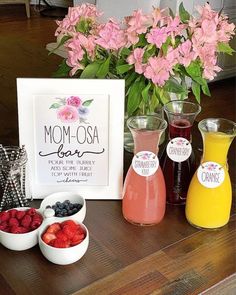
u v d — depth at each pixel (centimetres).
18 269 92
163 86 121
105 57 125
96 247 98
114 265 93
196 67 119
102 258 95
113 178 113
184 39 117
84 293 86
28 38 429
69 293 86
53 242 92
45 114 109
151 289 87
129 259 95
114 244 99
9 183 105
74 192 110
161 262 94
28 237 94
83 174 113
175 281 90
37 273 91
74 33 125
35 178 113
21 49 379
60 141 111
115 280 89
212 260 95
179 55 115
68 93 108
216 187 100
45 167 112
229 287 92
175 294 87
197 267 93
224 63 356
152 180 100
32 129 110
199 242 100
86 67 123
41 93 108
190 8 287
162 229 104
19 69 325
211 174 100
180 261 95
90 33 126
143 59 115
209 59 117
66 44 130
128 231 103
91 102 108
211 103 339
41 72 320
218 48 122
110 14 298
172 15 127
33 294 86
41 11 539
